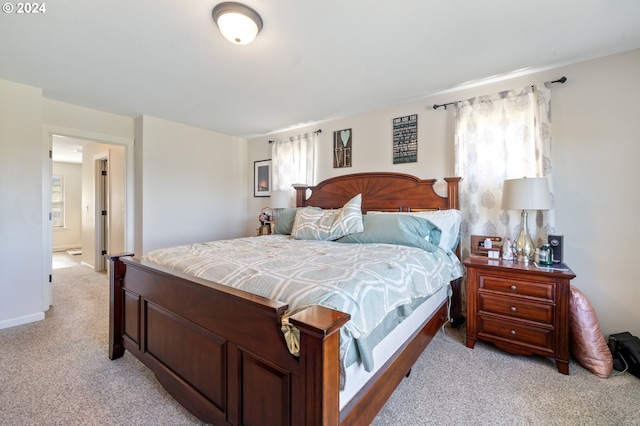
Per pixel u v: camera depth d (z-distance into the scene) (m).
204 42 2.00
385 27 1.83
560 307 1.88
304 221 2.89
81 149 5.48
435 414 1.48
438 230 2.33
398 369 1.49
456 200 2.71
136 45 2.04
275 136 4.47
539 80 2.43
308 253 2.01
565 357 1.85
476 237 2.55
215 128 4.22
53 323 2.64
